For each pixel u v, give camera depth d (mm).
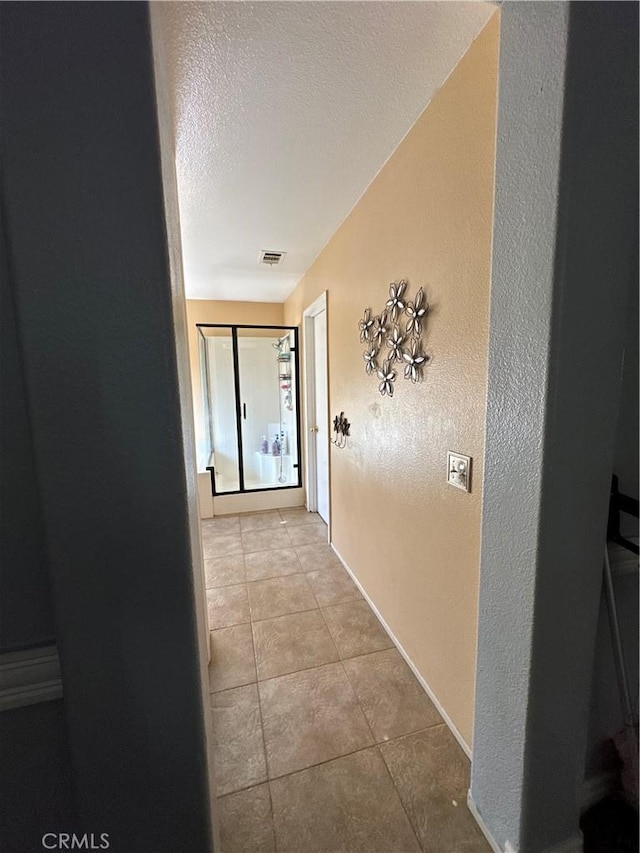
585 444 804
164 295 579
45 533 592
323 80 1123
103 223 546
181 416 630
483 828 1044
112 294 562
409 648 1644
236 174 1642
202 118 1279
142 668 652
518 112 790
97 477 593
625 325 802
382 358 1737
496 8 892
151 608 641
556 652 863
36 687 671
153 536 624
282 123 1316
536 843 933
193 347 4117
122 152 537
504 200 851
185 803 708
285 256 2740
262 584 2359
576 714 913
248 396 4195
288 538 3080
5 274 577
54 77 511
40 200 528
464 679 1255
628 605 974
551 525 810
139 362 583
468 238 1094
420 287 1362
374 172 1650
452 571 1285
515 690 902
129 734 666
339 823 1071
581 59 680
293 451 4047
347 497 2439
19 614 658
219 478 4137
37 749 693
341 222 2168
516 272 828
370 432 1953
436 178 1229
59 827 718
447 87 1136
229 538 3086
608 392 804
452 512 1264
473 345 1103
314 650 1766
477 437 1111
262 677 1607
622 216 751
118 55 521
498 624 953
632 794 928
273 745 1301
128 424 591
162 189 559
